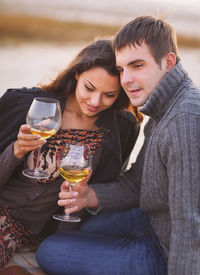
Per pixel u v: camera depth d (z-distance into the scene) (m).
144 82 1.92
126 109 2.47
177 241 1.66
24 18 20.72
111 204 2.27
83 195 2.20
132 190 2.30
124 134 2.52
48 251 2.07
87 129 2.34
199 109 1.71
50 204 2.27
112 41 2.14
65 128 2.29
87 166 1.93
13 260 2.16
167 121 1.76
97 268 1.98
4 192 2.26
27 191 2.23
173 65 1.94
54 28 20.72
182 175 1.67
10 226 2.21
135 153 4.19
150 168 1.87
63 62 11.01
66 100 2.32
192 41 22.89
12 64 9.77
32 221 2.28
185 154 1.66
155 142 1.82
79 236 2.17
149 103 1.88
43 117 1.91
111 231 2.29
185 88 1.84
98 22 25.92
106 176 2.43
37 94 2.29
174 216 1.69
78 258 2.02
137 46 1.88
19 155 2.07
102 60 2.04
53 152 2.22
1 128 2.24
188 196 1.66
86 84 2.11
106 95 2.14
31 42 15.92
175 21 33.66
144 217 2.28
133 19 1.98
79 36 19.89
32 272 2.07
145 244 2.05
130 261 1.96
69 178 1.94
